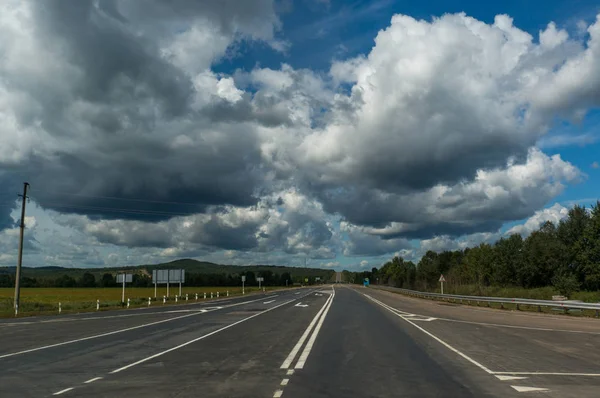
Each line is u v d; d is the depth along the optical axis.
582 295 42.03
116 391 9.07
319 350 14.70
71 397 8.61
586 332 20.27
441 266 102.81
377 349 14.92
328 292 85.50
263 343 16.44
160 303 51.16
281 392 8.89
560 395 8.70
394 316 29.09
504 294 50.53
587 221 61.94
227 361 12.61
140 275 148.12
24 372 11.22
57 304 48.00
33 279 133.62
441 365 11.99
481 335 18.98
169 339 17.78
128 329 21.94
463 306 41.00
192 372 11.03
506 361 12.66
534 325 23.52
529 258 68.56
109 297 69.62
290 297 62.34
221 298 63.16
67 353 14.35
